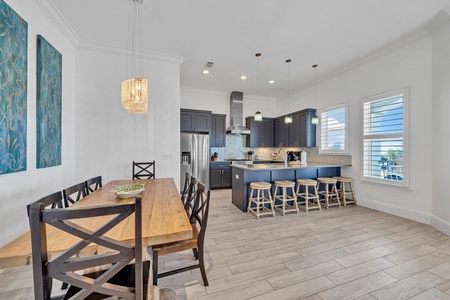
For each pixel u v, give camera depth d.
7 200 1.82
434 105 2.87
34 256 0.72
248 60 3.98
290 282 1.72
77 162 3.28
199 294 1.58
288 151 5.77
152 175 3.38
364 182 3.99
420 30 2.94
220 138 6.01
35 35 2.24
